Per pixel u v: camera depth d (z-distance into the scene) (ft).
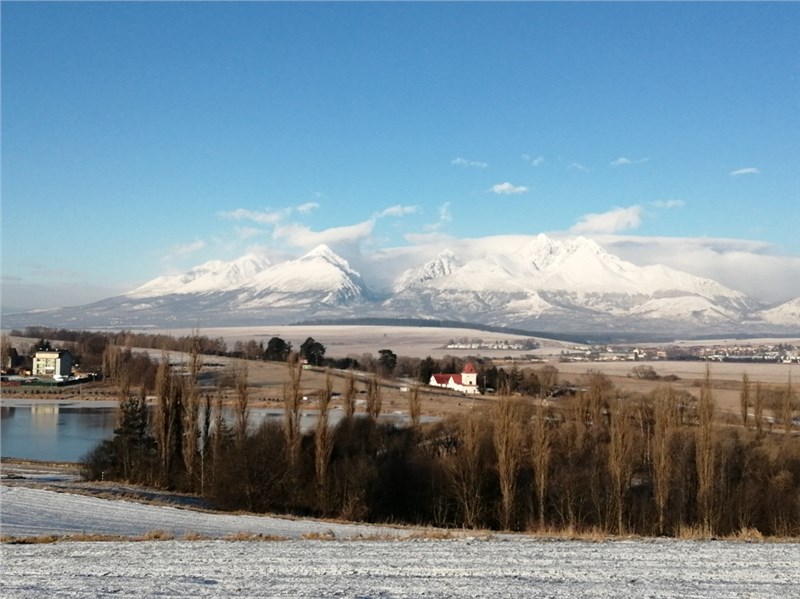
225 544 78.13
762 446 201.46
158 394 188.44
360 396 399.44
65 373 553.64
